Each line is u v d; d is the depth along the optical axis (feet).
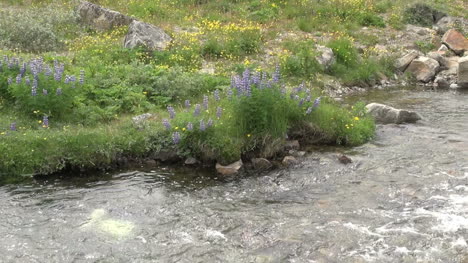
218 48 57.82
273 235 25.16
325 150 36.58
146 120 36.76
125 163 33.71
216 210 27.86
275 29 68.44
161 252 23.76
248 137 34.91
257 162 33.86
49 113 36.17
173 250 23.93
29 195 29.19
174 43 56.44
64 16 62.85
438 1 86.17
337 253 23.54
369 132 38.96
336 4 78.48
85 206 28.04
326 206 28.25
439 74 62.23
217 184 31.37
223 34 62.13
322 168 33.47
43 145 32.55
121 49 53.06
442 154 35.55
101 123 37.50
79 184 30.91
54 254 23.47
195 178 32.17
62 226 25.88
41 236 24.91
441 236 24.77
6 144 31.91
